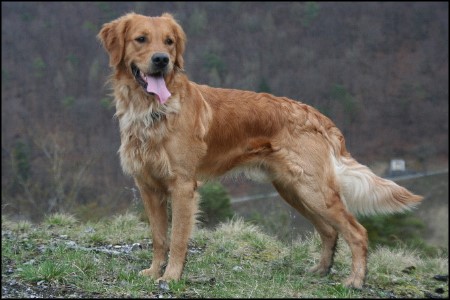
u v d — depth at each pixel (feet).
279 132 18.83
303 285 17.88
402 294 18.47
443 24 119.85
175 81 17.51
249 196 65.98
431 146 97.81
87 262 18.52
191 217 17.51
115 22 18.29
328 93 89.51
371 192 18.97
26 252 20.59
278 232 29.40
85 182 53.67
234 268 19.71
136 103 17.33
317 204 18.51
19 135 74.79
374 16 116.67
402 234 48.49
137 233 24.79
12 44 102.42
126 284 16.81
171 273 17.28
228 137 18.56
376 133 95.81
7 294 15.96
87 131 76.38
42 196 55.11
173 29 18.13
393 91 102.12
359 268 18.15
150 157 17.15
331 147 19.16
